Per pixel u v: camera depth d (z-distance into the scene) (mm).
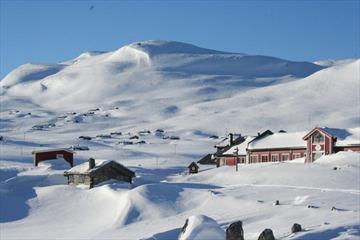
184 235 33125
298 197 58062
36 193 70375
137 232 52094
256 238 39094
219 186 71562
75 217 62688
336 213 47094
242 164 98562
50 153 104125
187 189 66062
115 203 63938
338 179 70312
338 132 91750
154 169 114375
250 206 56062
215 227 33312
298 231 39531
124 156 148750
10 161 121750
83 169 74750
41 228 58375
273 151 99438
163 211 60156
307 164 82375
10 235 54969
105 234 52469
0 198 68312
